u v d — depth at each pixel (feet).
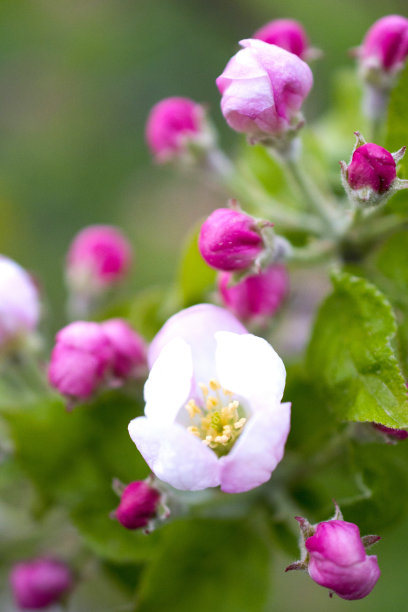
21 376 1.43
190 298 1.42
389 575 1.63
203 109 1.51
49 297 2.34
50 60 2.59
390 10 1.94
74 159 2.56
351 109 1.57
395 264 1.34
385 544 1.59
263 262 1.29
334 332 1.28
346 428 1.29
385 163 1.25
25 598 1.46
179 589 1.36
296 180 1.34
